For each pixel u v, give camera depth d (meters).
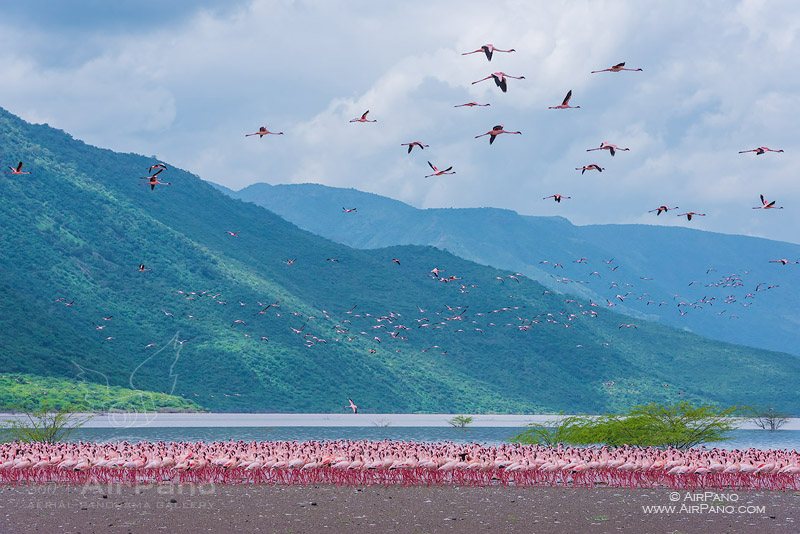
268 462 51.34
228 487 50.00
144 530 37.94
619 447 57.44
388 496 47.00
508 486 51.22
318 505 44.03
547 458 52.69
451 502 45.25
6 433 84.81
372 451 54.91
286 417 176.75
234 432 123.25
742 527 39.84
